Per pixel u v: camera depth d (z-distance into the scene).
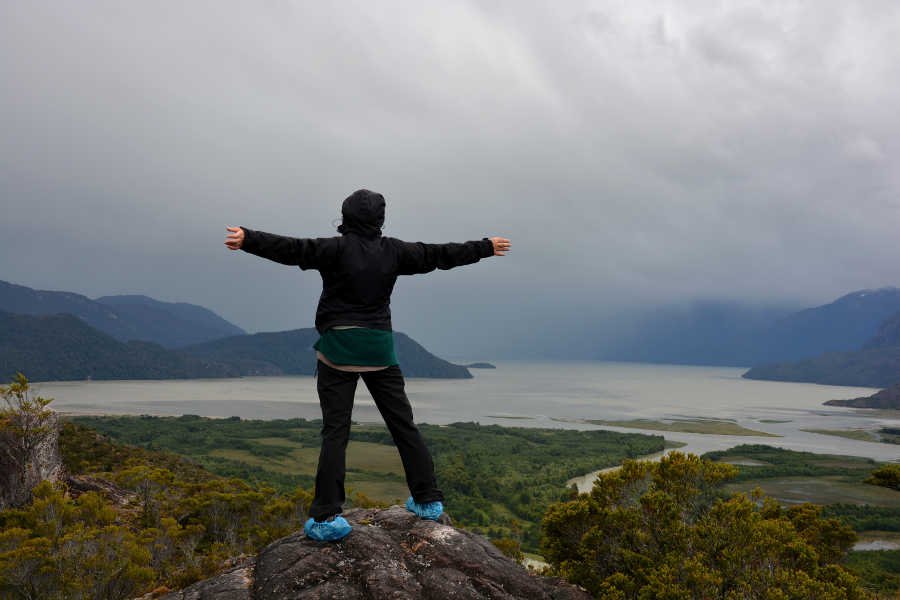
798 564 9.45
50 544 12.89
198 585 4.81
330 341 4.91
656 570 9.38
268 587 4.48
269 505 23.44
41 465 20.19
